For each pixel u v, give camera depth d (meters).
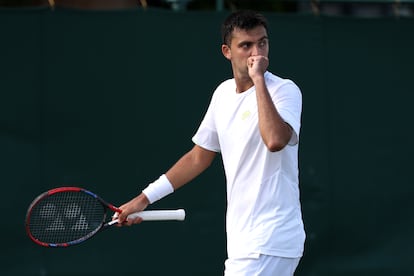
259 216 13.77
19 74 22.42
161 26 23.11
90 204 15.93
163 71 23.09
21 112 22.39
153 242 23.06
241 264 13.84
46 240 16.08
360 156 23.94
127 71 22.92
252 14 13.88
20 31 22.48
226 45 14.35
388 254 23.94
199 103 23.17
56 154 22.52
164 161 23.00
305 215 23.62
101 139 22.75
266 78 14.04
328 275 23.64
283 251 13.71
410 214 24.08
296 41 23.80
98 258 22.80
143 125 22.94
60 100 22.58
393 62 24.19
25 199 22.33
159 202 23.06
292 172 13.91
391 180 24.05
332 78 23.92
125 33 22.95
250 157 13.84
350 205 23.86
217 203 23.27
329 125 23.84
